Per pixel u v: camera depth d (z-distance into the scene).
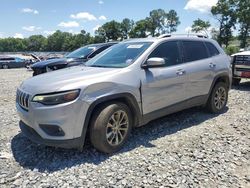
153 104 4.83
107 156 4.20
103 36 108.00
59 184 3.46
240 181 3.60
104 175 3.66
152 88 4.75
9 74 19.09
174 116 6.18
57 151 4.36
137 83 4.52
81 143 4.02
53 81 4.09
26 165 3.96
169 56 5.23
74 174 3.69
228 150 4.47
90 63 5.27
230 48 50.09
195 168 3.87
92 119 4.10
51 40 122.25
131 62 4.69
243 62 9.68
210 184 3.50
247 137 5.03
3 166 3.92
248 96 8.49
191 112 6.50
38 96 3.90
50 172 3.75
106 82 4.15
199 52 5.94
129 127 4.52
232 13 62.94
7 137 4.99
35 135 4.09
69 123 3.85
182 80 5.29
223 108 6.63
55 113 3.80
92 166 3.90
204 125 5.63
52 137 3.88
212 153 4.35
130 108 4.57
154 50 4.98
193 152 4.36
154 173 3.71
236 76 9.91
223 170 3.85
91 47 10.50
